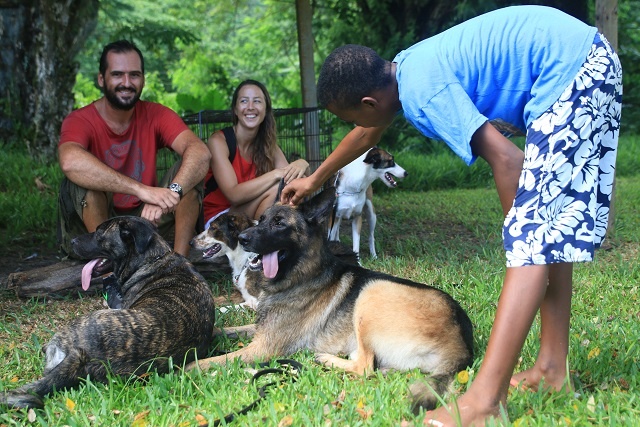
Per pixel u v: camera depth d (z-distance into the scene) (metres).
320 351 4.08
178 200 5.21
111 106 5.38
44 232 7.46
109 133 5.48
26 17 11.27
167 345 3.62
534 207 2.75
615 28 7.02
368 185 6.79
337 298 4.07
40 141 11.42
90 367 3.44
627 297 5.00
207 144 6.09
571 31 2.84
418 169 12.00
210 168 6.08
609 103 2.87
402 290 3.83
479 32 2.88
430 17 16.75
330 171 4.09
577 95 2.78
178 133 5.59
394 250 7.05
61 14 11.39
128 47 5.31
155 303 3.79
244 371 3.72
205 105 15.99
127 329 3.51
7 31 11.26
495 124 3.02
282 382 3.56
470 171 12.45
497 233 7.66
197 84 20.47
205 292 4.11
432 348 3.59
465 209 9.43
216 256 5.56
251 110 5.93
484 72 2.85
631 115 17.91
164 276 4.19
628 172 13.39
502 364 2.76
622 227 7.75
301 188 4.16
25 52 11.37
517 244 2.74
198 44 20.53
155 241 4.32
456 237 7.50
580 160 2.79
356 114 3.08
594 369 3.51
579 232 2.78
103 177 5.11
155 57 22.39
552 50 2.80
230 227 5.55
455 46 2.88
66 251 5.62
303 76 10.00
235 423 3.01
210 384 3.46
